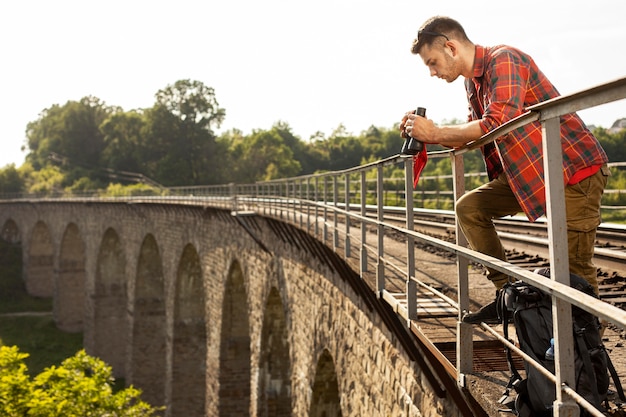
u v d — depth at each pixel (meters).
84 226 61.47
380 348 10.79
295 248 19.25
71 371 21.33
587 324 3.82
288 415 24.62
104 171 125.25
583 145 4.32
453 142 4.58
